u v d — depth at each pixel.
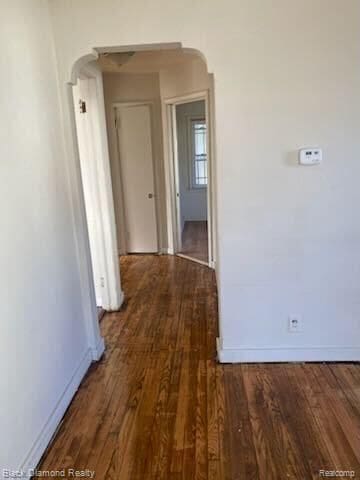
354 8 2.20
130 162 5.44
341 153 2.38
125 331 3.31
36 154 2.08
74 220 2.62
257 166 2.42
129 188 5.54
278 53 2.28
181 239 6.29
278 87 2.32
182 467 1.87
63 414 2.26
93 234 3.65
